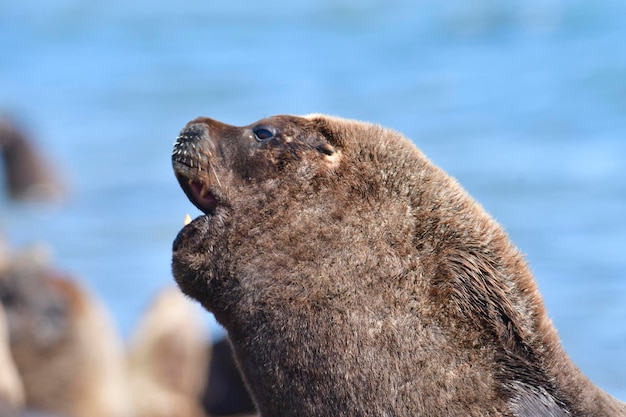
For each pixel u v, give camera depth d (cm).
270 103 14225
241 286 2662
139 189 10688
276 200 2708
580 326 6291
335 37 19175
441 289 2575
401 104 13538
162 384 6450
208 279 2708
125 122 13988
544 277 7181
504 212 8669
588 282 6975
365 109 13350
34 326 5928
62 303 6041
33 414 5441
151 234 9106
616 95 12562
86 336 6044
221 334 6762
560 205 8788
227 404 6356
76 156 12344
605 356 5866
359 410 2538
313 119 2792
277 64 17288
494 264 2591
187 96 15250
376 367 2536
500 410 2491
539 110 12319
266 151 2755
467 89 13888
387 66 16175
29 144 11419
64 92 16438
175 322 6462
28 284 5994
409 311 2561
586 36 15888
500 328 2541
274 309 2616
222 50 19050
